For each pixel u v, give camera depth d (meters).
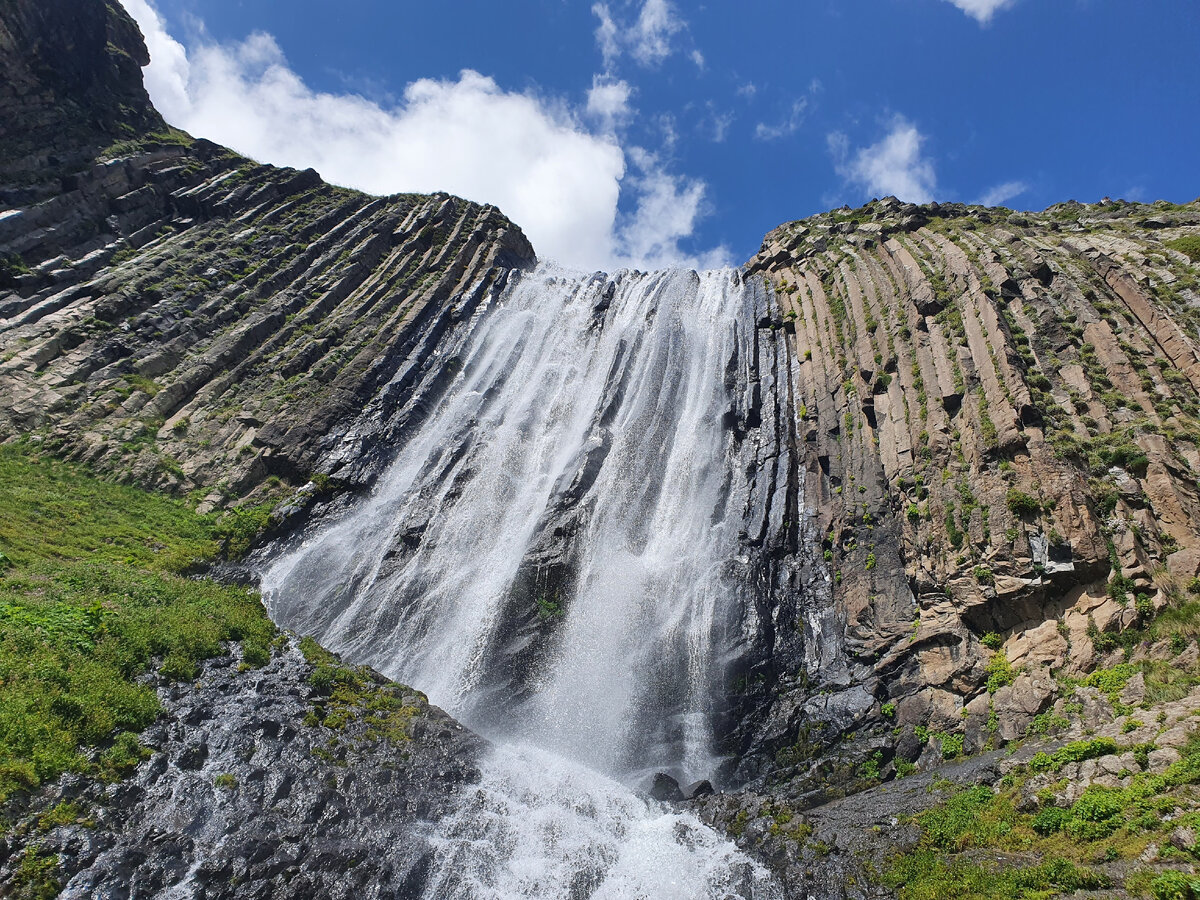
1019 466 19.09
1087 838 11.43
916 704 18.02
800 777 17.78
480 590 24.03
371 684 19.27
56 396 28.94
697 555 24.67
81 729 13.94
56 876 11.44
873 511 22.97
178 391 31.48
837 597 22.09
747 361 32.97
